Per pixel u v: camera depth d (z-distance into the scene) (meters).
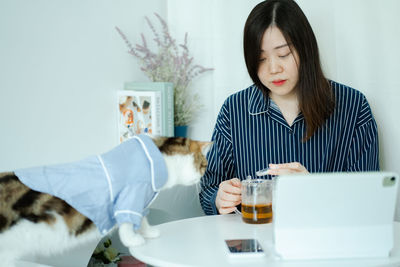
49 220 0.92
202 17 1.89
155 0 1.84
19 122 1.29
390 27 1.56
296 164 1.20
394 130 1.61
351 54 1.65
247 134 1.57
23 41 1.29
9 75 1.26
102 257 1.54
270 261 0.89
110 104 1.63
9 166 1.26
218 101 1.91
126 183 0.96
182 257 0.92
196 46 1.91
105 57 1.59
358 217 0.88
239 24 1.84
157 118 1.57
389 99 1.60
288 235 0.89
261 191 1.17
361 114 1.50
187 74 1.84
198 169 1.14
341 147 1.51
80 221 0.95
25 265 0.94
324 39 1.71
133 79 1.74
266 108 1.53
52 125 1.39
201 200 1.56
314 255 0.89
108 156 0.98
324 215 0.88
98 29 1.55
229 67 1.88
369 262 0.88
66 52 1.43
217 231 1.12
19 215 0.89
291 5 1.34
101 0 1.56
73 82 1.46
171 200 1.80
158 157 1.01
